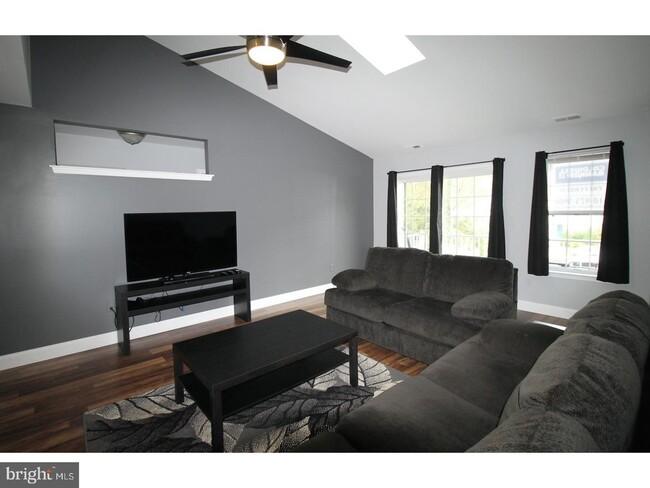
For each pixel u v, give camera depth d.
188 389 2.02
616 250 3.47
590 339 1.12
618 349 1.06
